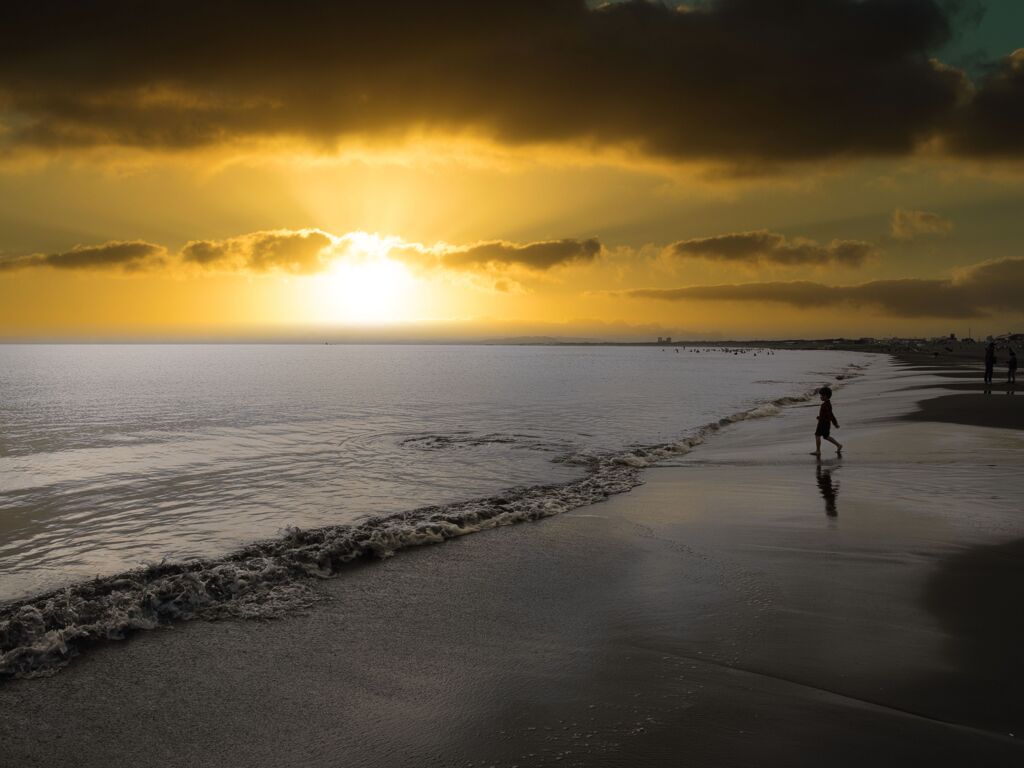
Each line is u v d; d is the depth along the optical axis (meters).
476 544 10.40
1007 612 7.17
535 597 8.00
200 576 8.35
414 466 18.84
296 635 6.92
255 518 12.95
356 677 5.94
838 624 6.90
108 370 113.44
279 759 4.68
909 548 9.56
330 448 22.88
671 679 5.76
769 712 5.15
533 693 5.57
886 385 50.22
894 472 15.41
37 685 5.83
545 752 4.68
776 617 7.12
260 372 103.62
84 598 7.88
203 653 6.48
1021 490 13.23
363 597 8.06
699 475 16.03
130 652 6.52
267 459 20.55
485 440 24.45
